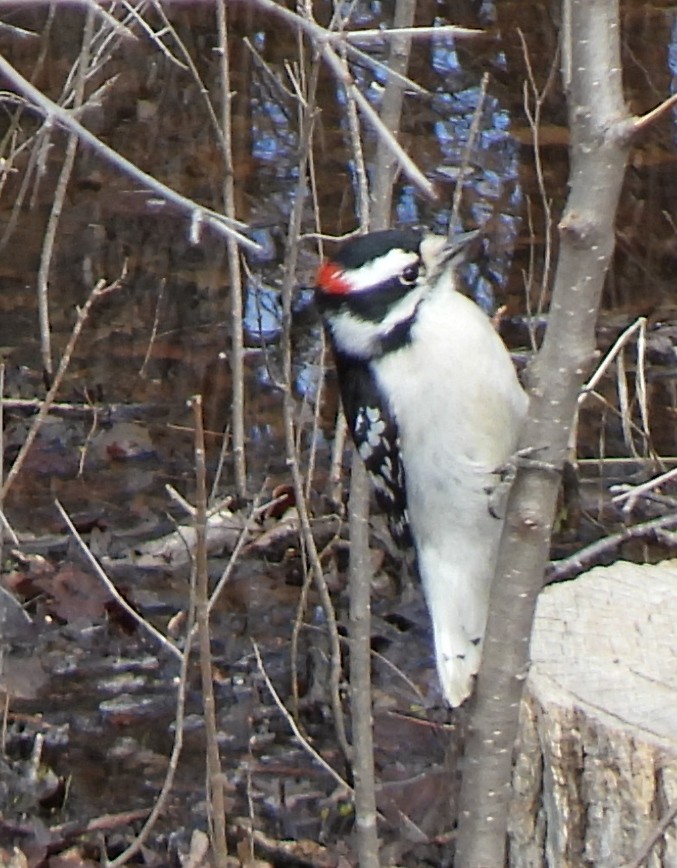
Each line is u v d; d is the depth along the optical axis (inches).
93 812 369.4
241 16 724.0
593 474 483.2
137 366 567.5
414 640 430.9
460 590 294.8
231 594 448.8
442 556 296.4
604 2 182.5
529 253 610.2
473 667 294.4
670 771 254.5
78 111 386.9
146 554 466.0
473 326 291.4
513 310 577.0
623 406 460.4
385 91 326.3
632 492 398.6
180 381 556.7
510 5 781.3
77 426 531.8
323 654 424.8
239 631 434.9
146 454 517.7
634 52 749.3
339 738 363.6
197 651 425.1
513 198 643.5
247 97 703.1
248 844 352.8
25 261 629.0
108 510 490.3
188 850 355.3
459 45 758.5
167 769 384.2
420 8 789.2
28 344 580.1
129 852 327.3
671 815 235.6
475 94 721.6
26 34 399.9
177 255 626.2
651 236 630.5
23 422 530.9
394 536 314.2
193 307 596.4
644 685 273.9
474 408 286.7
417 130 695.1
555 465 198.7
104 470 510.0
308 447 510.9
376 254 293.7
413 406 289.6
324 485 494.9
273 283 589.6
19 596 446.0
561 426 197.2
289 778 380.2
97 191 663.1
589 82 183.9
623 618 297.4
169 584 455.5
